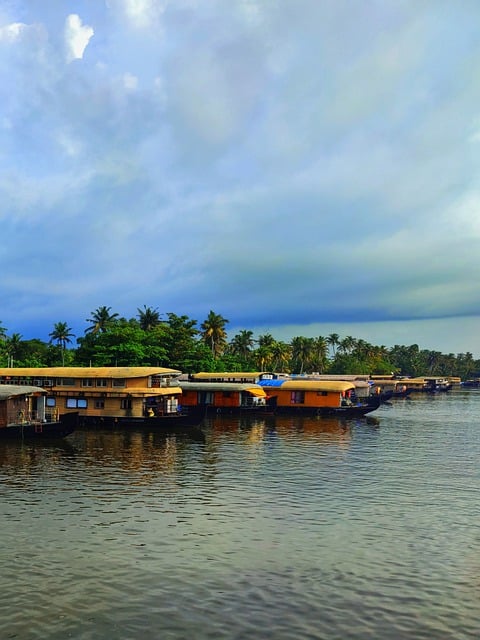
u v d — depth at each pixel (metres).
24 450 44.59
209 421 70.19
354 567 21.02
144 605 17.97
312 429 62.91
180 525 25.53
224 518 26.67
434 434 60.34
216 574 20.27
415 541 23.86
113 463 39.69
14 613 17.33
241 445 49.44
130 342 97.69
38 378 63.09
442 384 175.62
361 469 39.09
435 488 33.53
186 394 77.25
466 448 49.97
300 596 18.67
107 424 59.44
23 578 19.73
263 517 26.94
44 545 22.86
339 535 24.48
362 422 72.31
